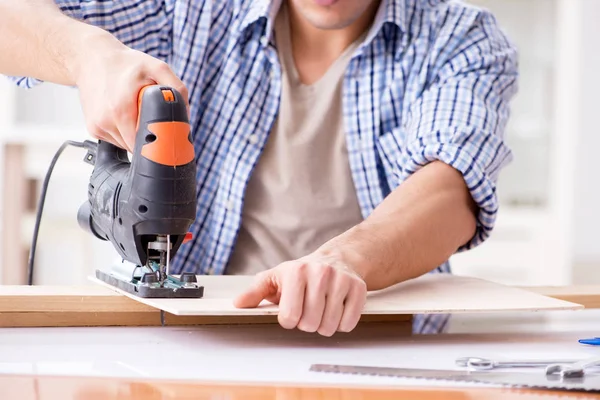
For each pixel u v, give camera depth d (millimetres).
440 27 1418
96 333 973
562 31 3275
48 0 1229
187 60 1436
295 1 1306
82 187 3346
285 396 669
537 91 3379
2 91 3154
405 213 1140
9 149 3031
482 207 1246
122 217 961
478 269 3355
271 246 1397
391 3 1393
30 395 662
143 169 926
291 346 903
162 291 953
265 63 1435
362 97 1404
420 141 1269
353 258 1012
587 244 3309
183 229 947
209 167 1444
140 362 807
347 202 1401
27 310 1011
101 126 993
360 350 886
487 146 1268
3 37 1165
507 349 905
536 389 694
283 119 1410
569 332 1039
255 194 1414
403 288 1084
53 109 3346
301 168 1395
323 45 1438
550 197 3352
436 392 685
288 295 870
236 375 750
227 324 1045
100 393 671
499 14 3334
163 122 922
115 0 1392
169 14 1446
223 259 1404
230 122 1430
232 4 1474
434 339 965
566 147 3287
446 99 1312
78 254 3326
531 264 3342
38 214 1287
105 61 1017
